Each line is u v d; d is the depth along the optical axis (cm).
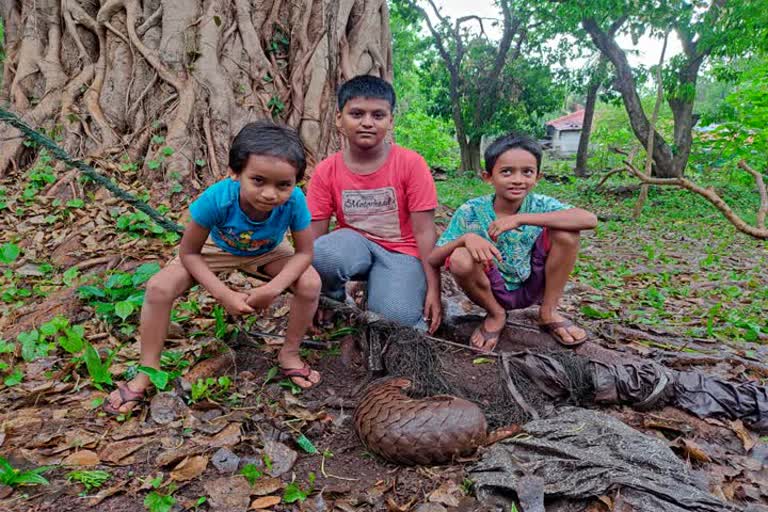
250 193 255
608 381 298
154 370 274
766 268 740
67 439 252
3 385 297
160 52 605
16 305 389
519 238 346
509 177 326
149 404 277
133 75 616
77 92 622
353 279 378
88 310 372
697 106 4066
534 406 292
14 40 699
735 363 361
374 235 365
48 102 625
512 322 372
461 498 226
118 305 349
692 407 292
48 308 373
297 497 223
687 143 1656
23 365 317
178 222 514
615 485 220
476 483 229
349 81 344
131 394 274
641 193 1211
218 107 596
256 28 648
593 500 221
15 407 279
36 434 256
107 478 229
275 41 655
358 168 357
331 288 360
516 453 245
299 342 312
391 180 353
